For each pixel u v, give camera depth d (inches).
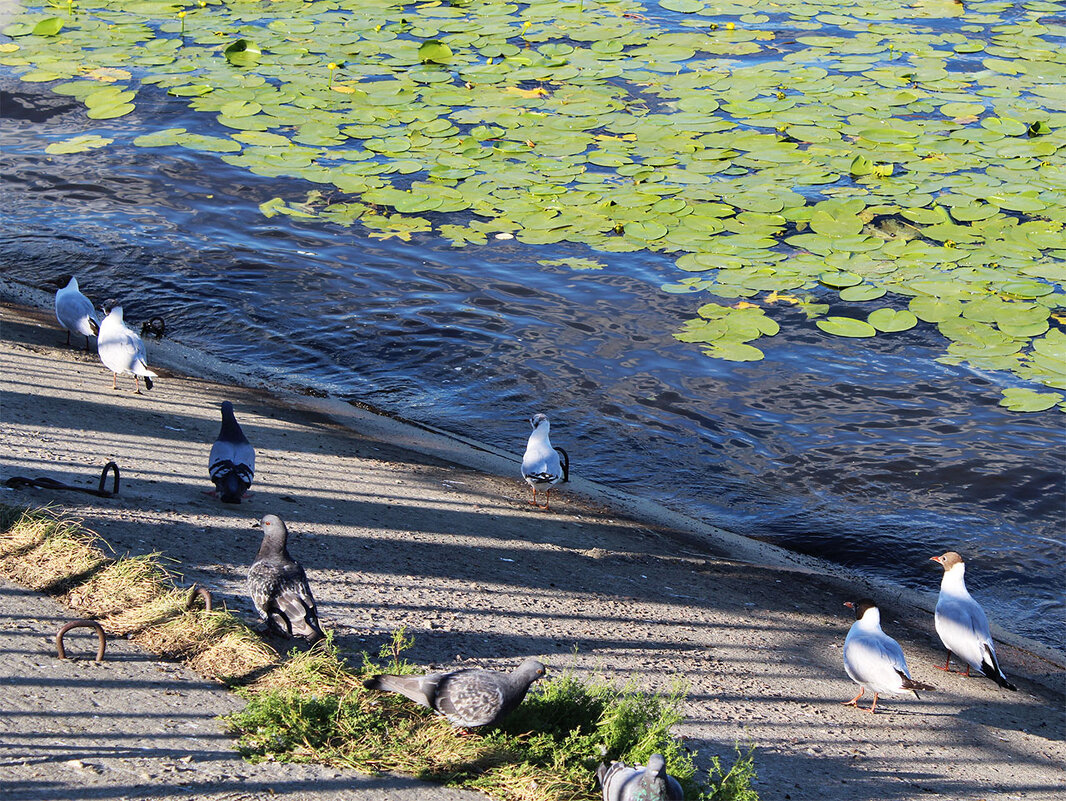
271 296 586.6
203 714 218.7
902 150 693.9
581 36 903.1
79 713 211.3
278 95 793.6
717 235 611.2
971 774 275.1
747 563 405.4
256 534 320.2
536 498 435.2
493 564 348.2
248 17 982.4
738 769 230.4
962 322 531.2
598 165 689.0
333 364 535.5
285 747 212.1
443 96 791.1
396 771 211.0
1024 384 505.7
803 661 330.3
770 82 797.9
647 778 195.6
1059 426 485.4
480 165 692.1
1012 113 743.1
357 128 740.7
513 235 633.0
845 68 821.2
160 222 658.8
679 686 281.7
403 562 330.6
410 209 639.1
